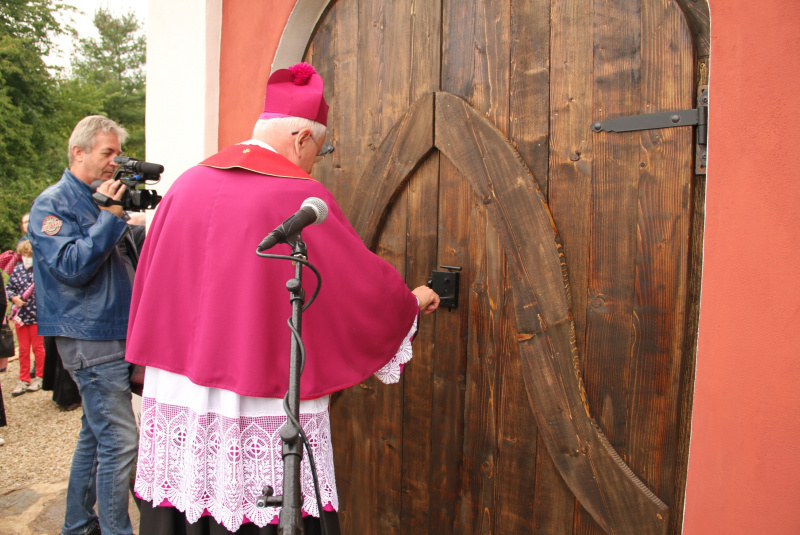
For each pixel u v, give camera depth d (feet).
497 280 5.82
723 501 4.10
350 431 7.43
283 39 7.57
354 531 7.46
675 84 4.55
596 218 5.04
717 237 4.06
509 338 5.75
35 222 6.77
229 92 8.32
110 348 7.03
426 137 6.23
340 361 4.71
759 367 3.88
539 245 5.33
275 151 4.91
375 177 6.77
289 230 3.48
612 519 4.97
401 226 6.68
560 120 5.24
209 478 4.49
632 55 4.78
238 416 4.38
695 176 4.51
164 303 4.70
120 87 103.76
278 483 4.46
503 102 5.65
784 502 3.81
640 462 4.85
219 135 8.48
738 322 3.98
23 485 10.41
